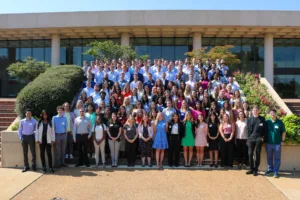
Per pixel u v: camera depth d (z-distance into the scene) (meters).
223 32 23.78
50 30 23.20
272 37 24.05
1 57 26.30
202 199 6.32
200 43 23.56
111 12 21.78
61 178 7.88
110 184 7.32
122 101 11.07
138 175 8.16
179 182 7.51
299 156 8.91
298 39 25.61
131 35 24.64
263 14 21.67
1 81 26.22
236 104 9.78
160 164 9.16
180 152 10.27
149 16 21.59
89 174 8.27
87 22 21.91
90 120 9.37
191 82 12.17
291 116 9.31
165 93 10.55
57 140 8.98
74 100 12.00
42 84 10.70
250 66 24.97
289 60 25.52
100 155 9.81
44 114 8.77
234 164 9.48
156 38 25.05
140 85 11.35
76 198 6.34
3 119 12.31
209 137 9.23
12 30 23.00
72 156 9.85
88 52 20.05
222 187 7.12
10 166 9.13
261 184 7.41
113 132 9.18
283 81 25.38
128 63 14.50
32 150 8.80
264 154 8.85
